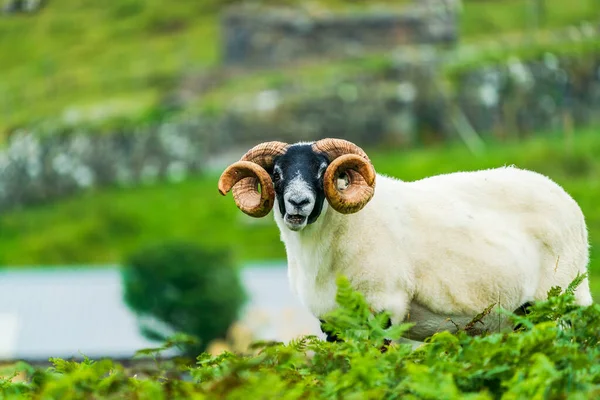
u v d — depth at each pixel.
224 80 180.75
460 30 195.88
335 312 16.08
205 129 165.12
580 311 15.81
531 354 14.62
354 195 19.97
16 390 16.05
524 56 172.38
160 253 88.44
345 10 186.38
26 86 199.62
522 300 21.92
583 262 22.95
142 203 156.38
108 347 84.62
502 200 22.19
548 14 199.75
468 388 14.36
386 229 20.97
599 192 137.75
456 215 21.58
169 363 16.48
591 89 172.75
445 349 15.31
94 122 171.75
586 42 182.25
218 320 84.62
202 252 87.56
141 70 199.88
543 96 169.88
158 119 169.00
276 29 182.50
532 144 160.25
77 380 14.60
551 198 22.42
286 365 15.31
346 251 20.77
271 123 163.38
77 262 147.88
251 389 13.20
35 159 167.50
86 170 165.25
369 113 163.62
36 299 95.25
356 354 14.73
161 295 86.19
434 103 165.50
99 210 156.00
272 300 90.56
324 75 169.88
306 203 19.91
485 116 166.38
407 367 14.24
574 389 13.60
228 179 20.62
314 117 163.25
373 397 13.48
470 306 21.27
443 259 21.23
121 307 89.31
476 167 154.12
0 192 167.38
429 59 171.00
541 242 22.19
